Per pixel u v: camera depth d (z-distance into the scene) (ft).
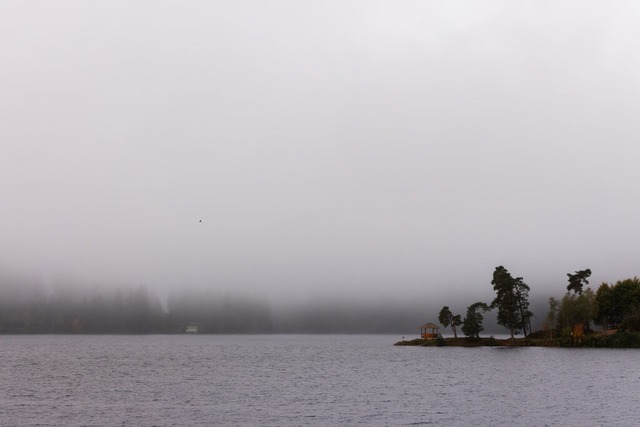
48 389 269.44
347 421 184.55
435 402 221.25
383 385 282.15
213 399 234.17
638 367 349.41
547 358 431.84
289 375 343.87
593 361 395.14
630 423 176.14
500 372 334.44
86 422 185.06
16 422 185.57
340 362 461.37
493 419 184.44
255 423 182.29
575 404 211.20
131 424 181.57
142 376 337.11
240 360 501.15
